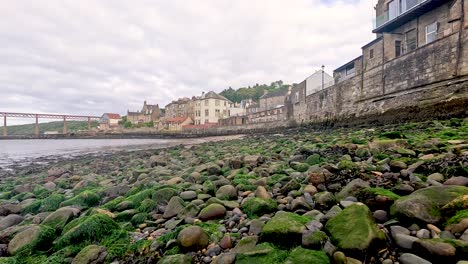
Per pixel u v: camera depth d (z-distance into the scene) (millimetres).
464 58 13422
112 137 77812
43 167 16453
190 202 4617
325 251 2463
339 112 26125
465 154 4969
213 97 79312
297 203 3682
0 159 22938
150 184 6508
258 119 59500
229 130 52562
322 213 3381
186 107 88750
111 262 3131
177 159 13594
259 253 2635
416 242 2256
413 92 16438
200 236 3139
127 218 4500
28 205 6113
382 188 3674
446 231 2438
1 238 3928
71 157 23156
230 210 4219
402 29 22312
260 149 12688
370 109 20828
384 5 25109
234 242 3109
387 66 19172
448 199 2799
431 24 19750
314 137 14547
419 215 2621
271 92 77875
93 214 4156
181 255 2863
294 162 6973
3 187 9961
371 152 6605
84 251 3188
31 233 3725
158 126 84688
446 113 13805
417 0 20000
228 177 6469
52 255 3352
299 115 36906
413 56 16719
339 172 4895
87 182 8812
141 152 21078
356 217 2652
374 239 2367
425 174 4270
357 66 29312
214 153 13922
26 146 45469
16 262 3291
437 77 14953
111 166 14125
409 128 11773
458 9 14680
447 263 2066
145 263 3010
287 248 2707
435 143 6480
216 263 2682
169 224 3930
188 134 60531
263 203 3842
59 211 4594
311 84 43000
